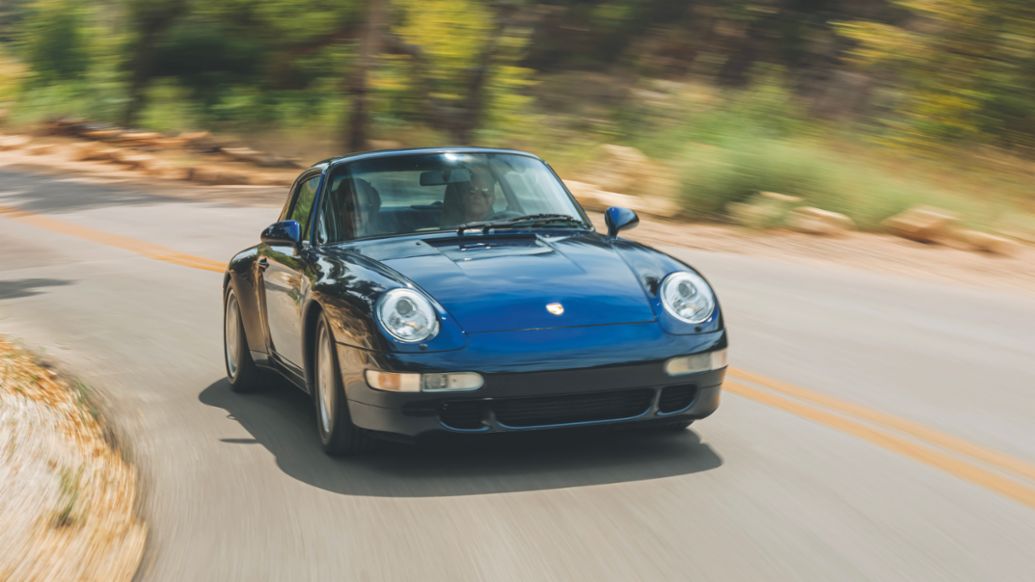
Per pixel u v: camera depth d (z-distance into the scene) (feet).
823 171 59.67
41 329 31.60
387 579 12.51
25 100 140.97
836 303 34.06
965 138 84.64
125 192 81.41
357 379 16.43
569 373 15.93
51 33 141.49
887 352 26.58
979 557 12.97
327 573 12.75
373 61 101.50
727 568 12.62
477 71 105.40
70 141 121.60
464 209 20.29
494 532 14.03
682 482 16.06
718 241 50.42
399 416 15.99
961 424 19.76
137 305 35.68
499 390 15.79
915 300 34.91
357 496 15.76
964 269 44.55
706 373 16.75
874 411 20.66
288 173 94.68
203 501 15.70
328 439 17.74
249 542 13.91
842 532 13.84
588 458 17.40
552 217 20.53
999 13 85.30
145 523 14.78
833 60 124.26
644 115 104.06
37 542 13.67
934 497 15.34
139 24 125.18
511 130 103.60
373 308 16.34
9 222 64.64
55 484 15.71
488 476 16.57
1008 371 24.59
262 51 121.19
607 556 13.07
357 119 102.17
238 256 23.97
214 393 23.50
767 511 14.71
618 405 16.52
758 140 64.64
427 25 104.53
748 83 124.47
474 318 16.20
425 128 106.11
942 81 86.94
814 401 21.39
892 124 87.20
